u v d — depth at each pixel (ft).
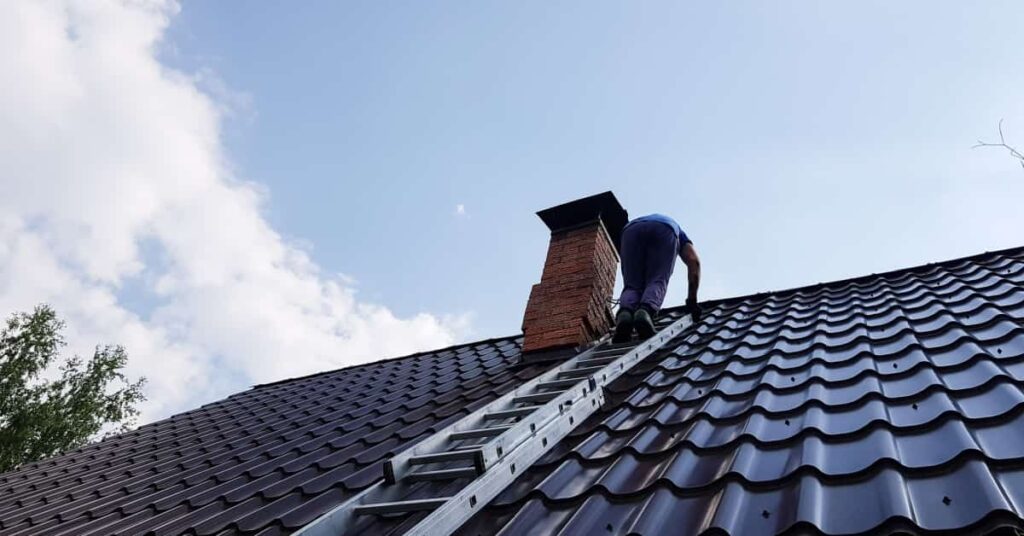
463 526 9.16
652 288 18.44
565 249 22.61
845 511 7.32
